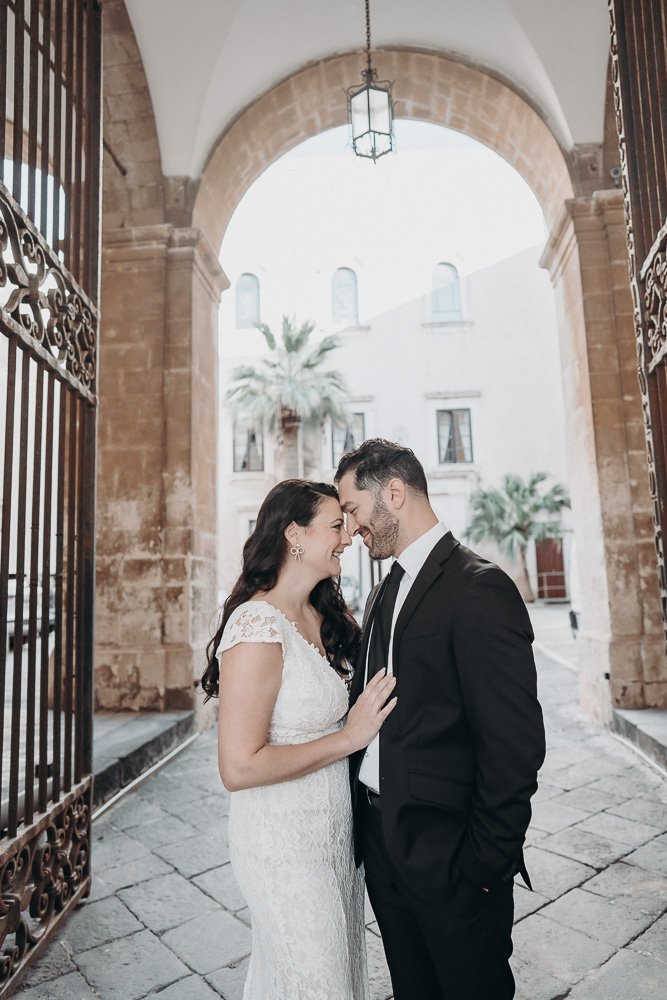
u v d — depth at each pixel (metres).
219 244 7.34
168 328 6.21
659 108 2.78
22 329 2.32
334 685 1.68
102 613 5.93
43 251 2.53
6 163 5.57
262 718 1.52
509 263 22.91
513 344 22.69
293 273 22.61
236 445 21.91
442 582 1.57
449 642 1.50
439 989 1.66
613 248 5.83
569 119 6.00
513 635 1.43
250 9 5.70
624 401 5.71
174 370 6.16
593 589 6.00
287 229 22.75
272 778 1.48
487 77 6.32
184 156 6.27
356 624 2.01
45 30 2.62
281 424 19.00
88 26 3.19
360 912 1.78
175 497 6.02
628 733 5.05
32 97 2.50
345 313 22.89
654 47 2.86
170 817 3.90
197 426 6.27
